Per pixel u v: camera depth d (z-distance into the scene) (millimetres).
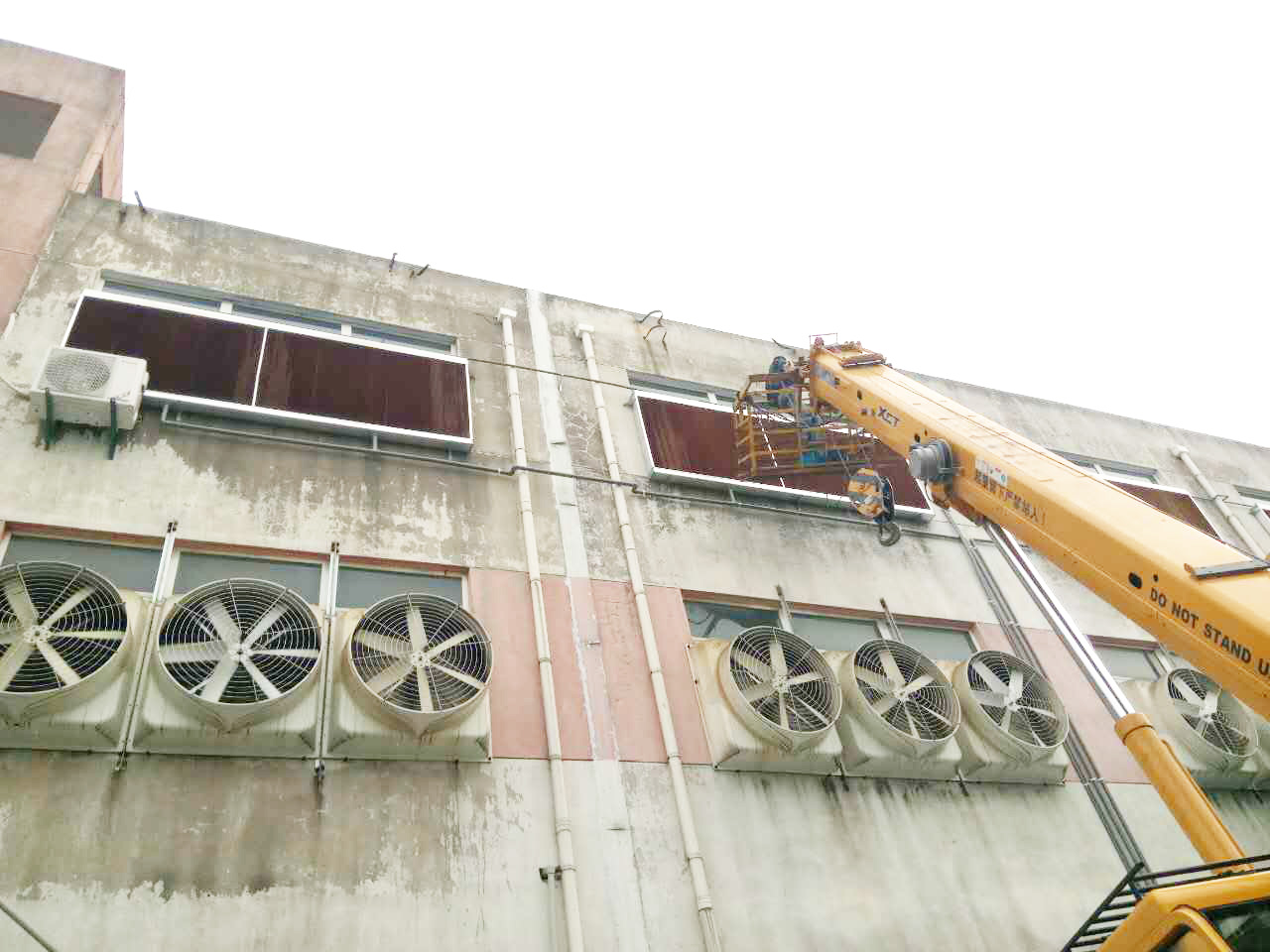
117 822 7730
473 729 9102
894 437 12055
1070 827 11398
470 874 8531
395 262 15305
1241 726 12969
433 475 12117
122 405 10312
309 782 8570
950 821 10797
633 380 15820
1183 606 7383
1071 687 13445
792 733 10016
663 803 9742
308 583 10492
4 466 9836
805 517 14211
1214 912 5844
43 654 7926
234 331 12250
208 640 8648
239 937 7469
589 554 11969
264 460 11250
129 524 9930
